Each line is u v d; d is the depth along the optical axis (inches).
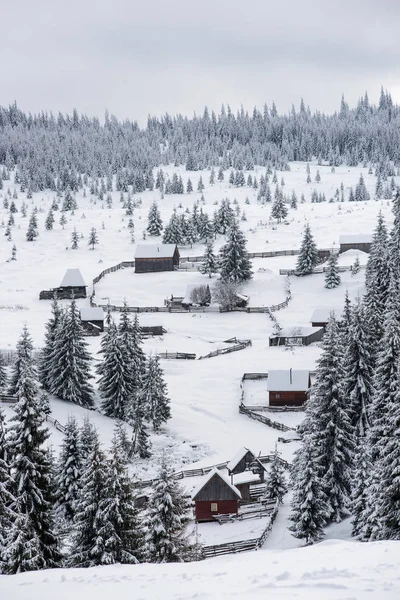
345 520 1846.7
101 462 1298.0
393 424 1456.7
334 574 733.3
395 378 1788.9
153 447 2603.3
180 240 6363.2
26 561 1168.2
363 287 4458.7
